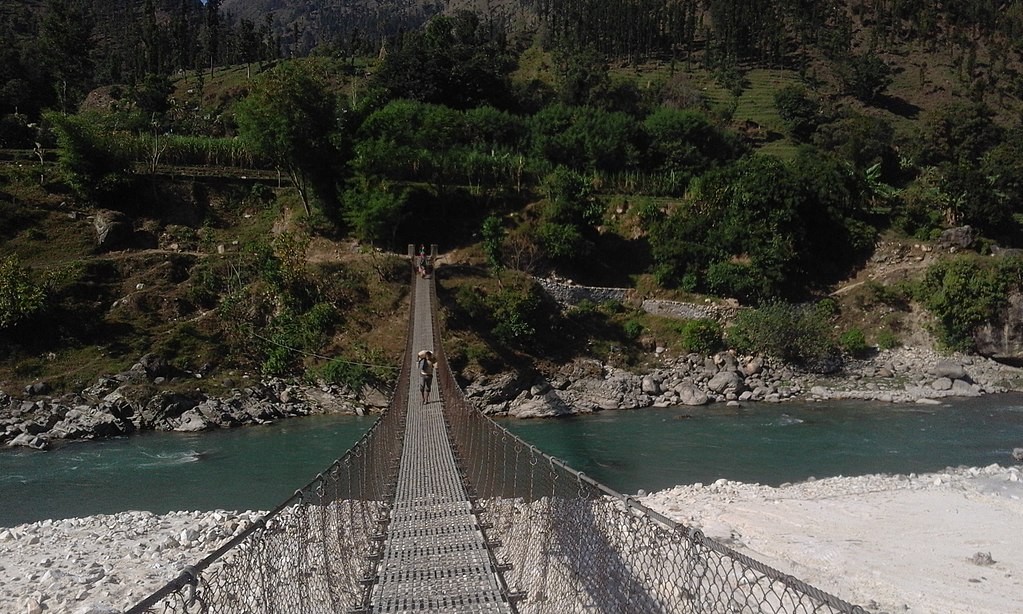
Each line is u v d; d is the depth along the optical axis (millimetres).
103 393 36094
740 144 81500
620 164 70500
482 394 39781
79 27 112125
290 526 6387
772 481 23000
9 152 55719
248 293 44875
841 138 85750
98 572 10805
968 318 45938
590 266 55344
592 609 5887
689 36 126750
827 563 11367
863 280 52562
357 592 7742
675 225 54844
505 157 62312
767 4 135875
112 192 51750
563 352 45281
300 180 56812
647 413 38312
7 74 79750
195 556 11664
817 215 54312
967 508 15281
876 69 110312
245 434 33312
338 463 8203
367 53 116750
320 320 43781
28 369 37094
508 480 9867
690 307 49875
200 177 56281
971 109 93375
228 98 88500
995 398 39750
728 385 41781
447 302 45438
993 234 57312
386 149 53938
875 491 17344
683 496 17000
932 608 9383
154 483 23922
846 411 36812
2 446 30672
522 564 8031
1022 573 10883
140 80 108000
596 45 122938
